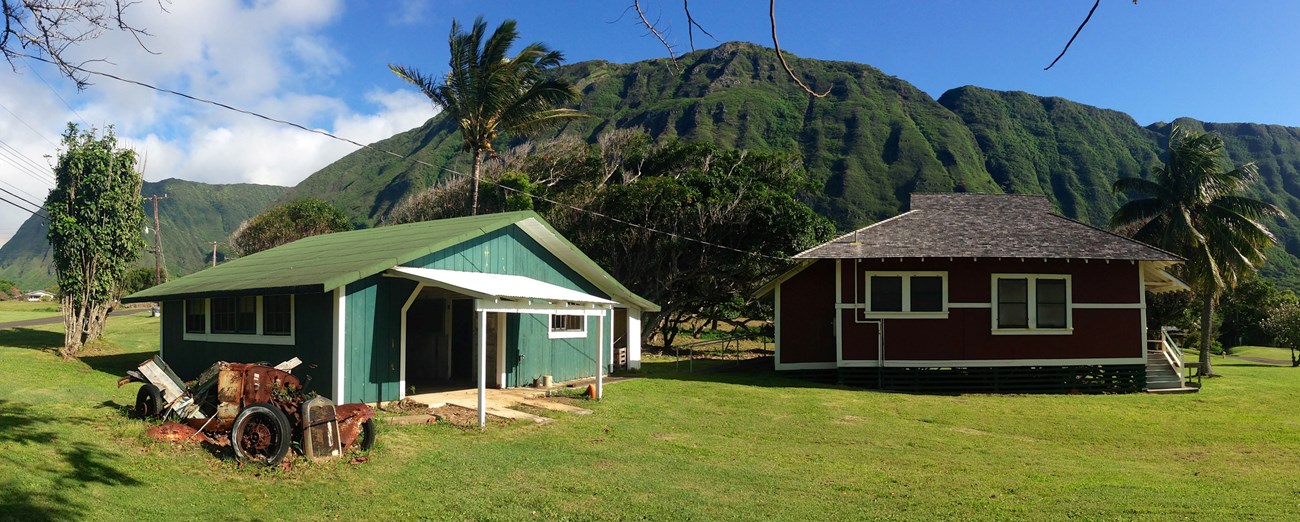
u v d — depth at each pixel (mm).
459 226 16141
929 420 14320
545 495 7953
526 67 27656
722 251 31078
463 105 27125
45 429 9141
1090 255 19391
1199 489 8664
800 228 30391
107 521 6289
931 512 7543
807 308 21141
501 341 16031
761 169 34344
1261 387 21609
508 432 11375
